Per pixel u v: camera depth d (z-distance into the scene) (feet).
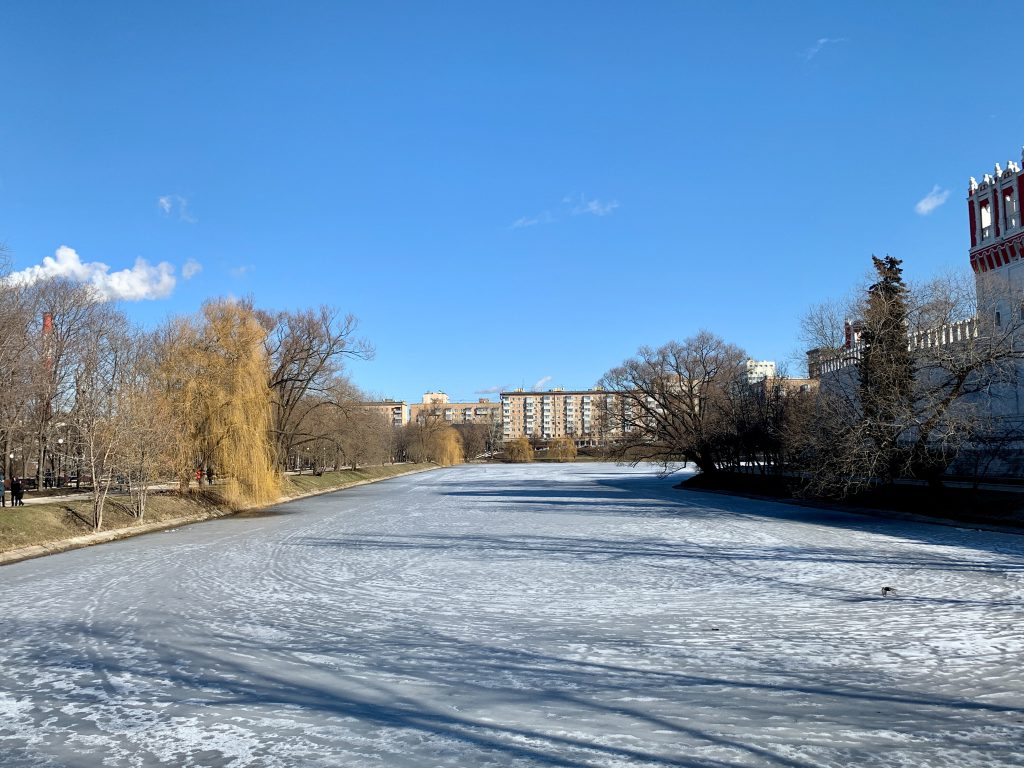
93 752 28.09
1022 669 36.40
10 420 133.49
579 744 27.53
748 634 45.19
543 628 48.03
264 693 35.06
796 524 113.19
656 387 232.53
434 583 66.85
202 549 97.40
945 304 114.52
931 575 64.85
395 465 451.94
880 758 25.63
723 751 26.53
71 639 47.57
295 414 265.95
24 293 162.81
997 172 139.54
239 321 163.02
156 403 140.56
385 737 28.81
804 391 178.81
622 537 100.73
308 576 72.28
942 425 113.91
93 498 124.36
